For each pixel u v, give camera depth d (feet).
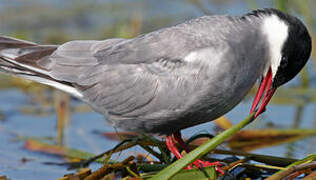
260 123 47.52
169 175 29.35
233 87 34.35
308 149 42.65
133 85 35.91
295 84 55.72
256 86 53.62
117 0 72.28
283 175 30.89
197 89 34.32
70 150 40.73
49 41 60.03
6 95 53.47
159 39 35.47
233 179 34.14
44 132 45.62
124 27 60.39
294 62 35.37
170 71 34.94
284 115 49.21
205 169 32.14
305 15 56.08
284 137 44.86
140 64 35.83
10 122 47.34
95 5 70.69
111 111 37.37
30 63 37.96
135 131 38.06
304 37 35.12
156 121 36.24
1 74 55.93
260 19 34.88
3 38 39.01
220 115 35.81
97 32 62.69
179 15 67.00
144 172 35.35
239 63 34.01
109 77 36.52
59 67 37.63
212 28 34.53
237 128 28.78
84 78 37.17
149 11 68.49
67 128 46.50
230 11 66.08
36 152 41.83
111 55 36.68
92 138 44.60
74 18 66.69
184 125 36.35
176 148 36.45
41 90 54.65
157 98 35.35
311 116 48.91
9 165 39.75
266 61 35.17
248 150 43.06
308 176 31.32
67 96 49.39
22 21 65.36
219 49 33.96
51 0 72.13
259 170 35.63
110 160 37.91
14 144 43.21
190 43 34.58
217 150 36.78
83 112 50.31
